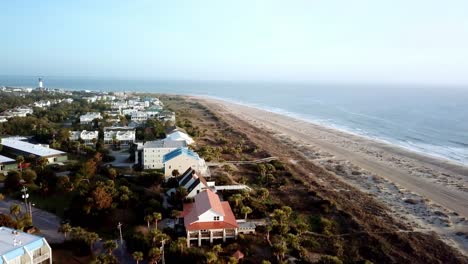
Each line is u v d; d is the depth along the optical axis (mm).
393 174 121000
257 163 128500
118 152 140500
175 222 74438
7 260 50312
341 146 163250
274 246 60906
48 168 106312
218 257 59719
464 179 116562
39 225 73500
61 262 59094
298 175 115562
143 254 60219
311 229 76438
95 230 72188
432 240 73375
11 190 91000
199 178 88062
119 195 81625
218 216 68875
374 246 69875
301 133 195875
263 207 83875
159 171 109562
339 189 103875
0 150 127500
